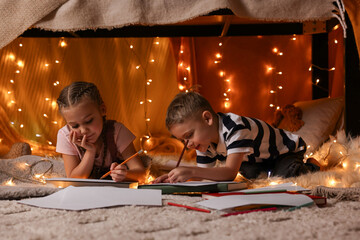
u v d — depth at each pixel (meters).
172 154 2.59
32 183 1.59
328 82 2.93
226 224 0.76
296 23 2.78
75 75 3.09
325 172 1.59
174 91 3.14
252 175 1.66
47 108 3.05
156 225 0.75
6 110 2.99
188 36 2.76
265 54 3.10
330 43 2.91
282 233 0.68
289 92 3.08
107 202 0.98
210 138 1.50
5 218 0.85
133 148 1.72
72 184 1.27
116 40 3.11
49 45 3.06
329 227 0.73
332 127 2.38
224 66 3.12
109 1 1.70
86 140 1.54
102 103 1.65
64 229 0.73
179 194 1.22
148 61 3.13
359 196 1.06
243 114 3.12
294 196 1.01
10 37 1.70
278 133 1.72
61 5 1.71
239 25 2.77
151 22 1.70
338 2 1.63
